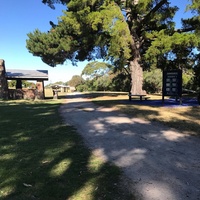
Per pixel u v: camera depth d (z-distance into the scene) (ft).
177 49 59.72
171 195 10.98
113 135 21.81
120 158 15.81
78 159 15.53
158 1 60.59
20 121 29.12
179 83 42.57
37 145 18.63
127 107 39.58
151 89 107.76
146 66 80.74
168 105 42.19
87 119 30.17
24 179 12.46
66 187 11.61
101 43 60.64
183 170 13.84
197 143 19.13
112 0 56.95
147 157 16.01
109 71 155.33
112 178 12.67
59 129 24.31
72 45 66.69
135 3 61.21
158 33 57.36
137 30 64.34
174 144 18.92
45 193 11.02
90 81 170.81
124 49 54.75
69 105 48.98
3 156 16.05
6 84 80.84
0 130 23.91
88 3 57.82
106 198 10.62
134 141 19.84
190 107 38.70
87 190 11.34
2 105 51.90
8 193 11.04
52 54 69.82
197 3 46.29
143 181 12.37
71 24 58.95
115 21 53.42
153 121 27.96
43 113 36.47
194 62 66.28
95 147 18.24
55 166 14.28
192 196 10.91
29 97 84.07
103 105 45.19
